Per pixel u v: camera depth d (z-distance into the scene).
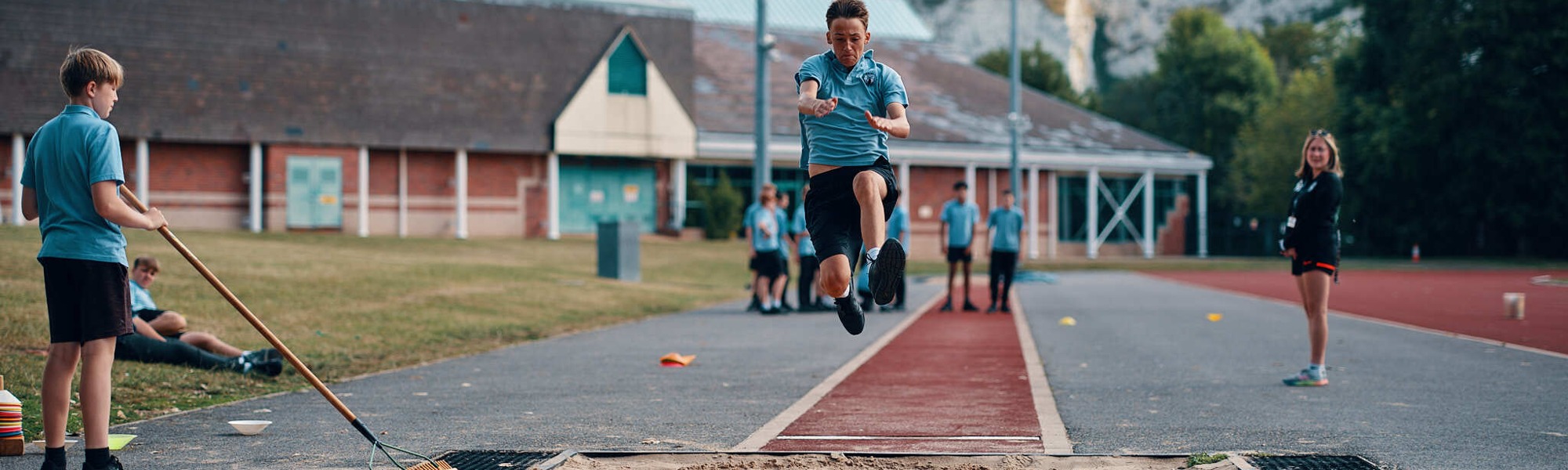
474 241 35.66
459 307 16.33
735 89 48.25
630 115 41.03
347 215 37.78
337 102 37.84
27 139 34.16
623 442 6.58
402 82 38.91
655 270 29.22
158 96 35.62
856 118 5.42
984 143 46.94
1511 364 10.46
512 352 12.05
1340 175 9.14
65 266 5.30
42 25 35.09
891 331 14.80
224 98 36.44
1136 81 86.69
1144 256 51.06
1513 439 6.57
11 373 8.46
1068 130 52.38
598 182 41.59
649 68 41.22
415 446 6.41
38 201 5.46
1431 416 7.45
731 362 11.05
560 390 8.94
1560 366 10.30
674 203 42.25
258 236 30.48
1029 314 17.91
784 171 44.62
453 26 40.50
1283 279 32.72
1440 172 49.38
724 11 58.12
